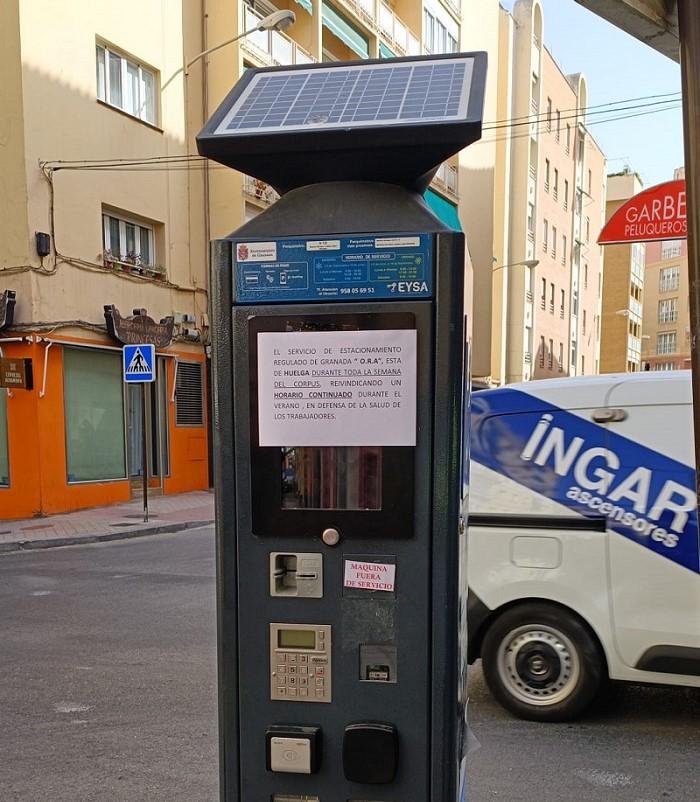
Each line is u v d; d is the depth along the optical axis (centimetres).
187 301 1563
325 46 2033
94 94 1300
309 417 175
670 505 373
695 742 377
